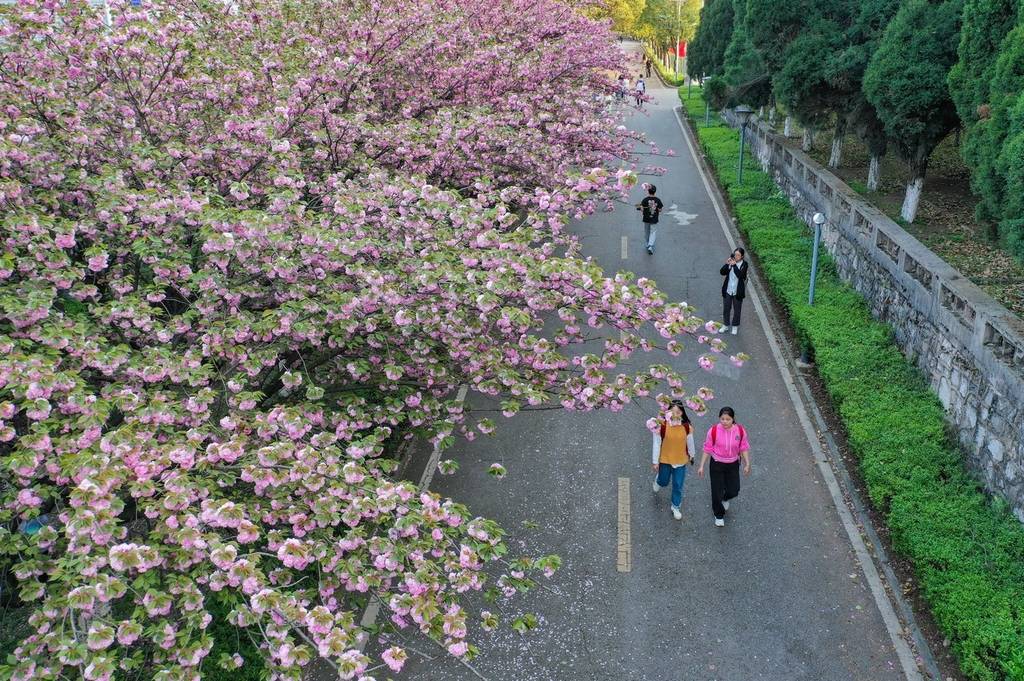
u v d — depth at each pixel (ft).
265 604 14.55
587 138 45.52
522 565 18.78
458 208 23.13
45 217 19.38
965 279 35.09
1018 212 30.12
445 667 24.00
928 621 24.99
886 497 29.55
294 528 17.47
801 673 23.44
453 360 26.03
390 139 31.65
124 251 22.27
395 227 25.18
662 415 24.81
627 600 26.58
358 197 24.27
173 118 28.71
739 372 43.01
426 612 15.55
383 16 37.24
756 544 29.17
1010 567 24.90
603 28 69.10
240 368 22.40
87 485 14.32
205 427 19.02
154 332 20.90
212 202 24.39
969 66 37.99
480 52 41.45
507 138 35.99
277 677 16.31
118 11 27.78
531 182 39.09
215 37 34.12
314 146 31.14
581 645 24.76
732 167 87.35
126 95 27.99
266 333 20.95
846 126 66.74
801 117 67.62
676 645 24.66
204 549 15.96
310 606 22.41
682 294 54.24
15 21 25.31
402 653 15.19
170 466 17.85
